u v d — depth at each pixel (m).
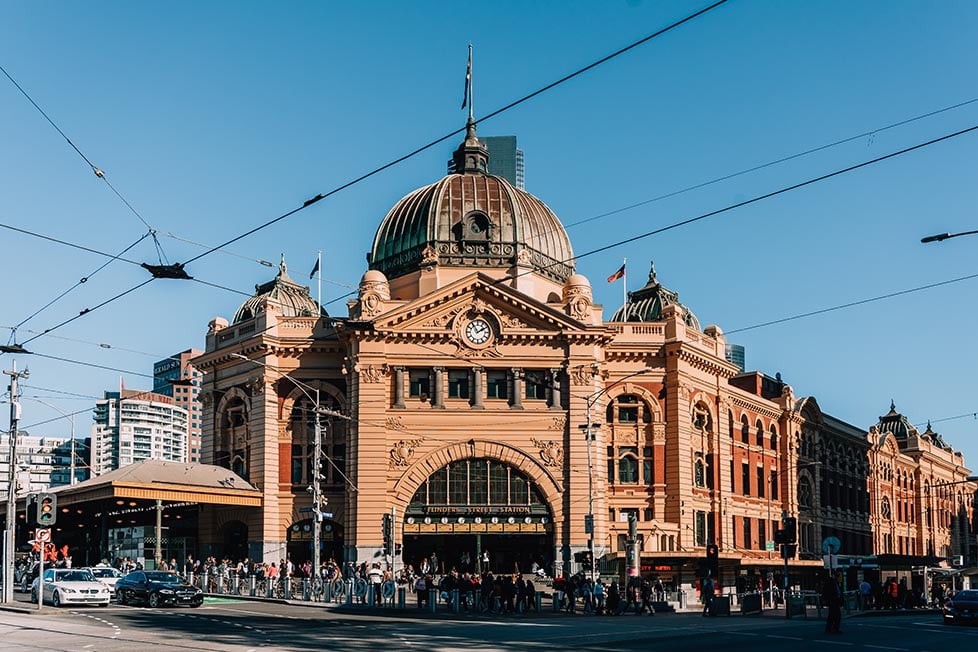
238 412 81.19
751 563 80.44
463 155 87.38
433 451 73.56
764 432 94.12
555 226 85.62
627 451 79.25
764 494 92.81
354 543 72.00
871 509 119.69
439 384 74.38
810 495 102.69
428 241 81.38
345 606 57.22
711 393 84.44
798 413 99.25
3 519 88.00
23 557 85.69
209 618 46.97
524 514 73.56
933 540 137.50
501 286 74.69
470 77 88.69
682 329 80.81
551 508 73.56
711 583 57.72
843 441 113.44
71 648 32.47
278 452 77.25
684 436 79.44
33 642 34.56
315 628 41.84
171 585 55.41
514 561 76.12
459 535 74.81
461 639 37.00
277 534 76.12
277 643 34.53
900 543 128.00
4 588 56.38
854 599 70.44
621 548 77.12
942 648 35.28
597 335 75.25
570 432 74.31
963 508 153.88
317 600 60.56
